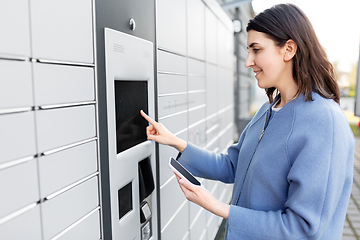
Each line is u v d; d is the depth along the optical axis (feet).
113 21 3.45
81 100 2.93
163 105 5.08
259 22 3.07
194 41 6.86
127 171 3.90
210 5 8.18
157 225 4.95
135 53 3.95
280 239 2.81
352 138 3.00
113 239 3.59
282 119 3.11
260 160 3.17
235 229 3.02
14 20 2.09
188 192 3.27
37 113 2.35
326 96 2.98
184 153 4.26
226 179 4.43
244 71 18.21
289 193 2.91
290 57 3.03
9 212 2.12
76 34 2.80
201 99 7.59
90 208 3.16
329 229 2.95
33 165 2.34
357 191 13.16
